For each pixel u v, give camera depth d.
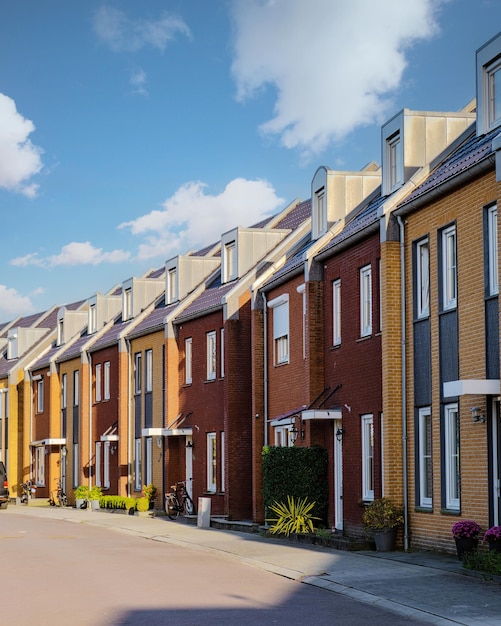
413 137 21.16
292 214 34.56
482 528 16.41
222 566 17.44
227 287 31.92
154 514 33.25
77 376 45.06
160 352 35.59
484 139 19.06
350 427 22.00
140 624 11.42
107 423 40.91
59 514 36.00
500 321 15.61
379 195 24.77
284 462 22.89
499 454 16.28
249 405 29.67
